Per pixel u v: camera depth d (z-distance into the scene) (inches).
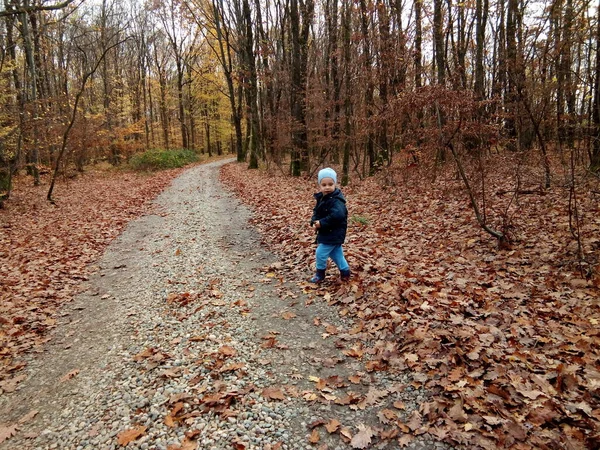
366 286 190.1
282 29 799.7
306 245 267.9
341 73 597.6
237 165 984.3
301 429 106.8
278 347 149.7
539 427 96.9
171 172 940.6
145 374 137.7
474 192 251.6
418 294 173.9
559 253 202.4
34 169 673.6
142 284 230.5
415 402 113.5
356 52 592.7
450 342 136.3
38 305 210.4
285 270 233.8
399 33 470.9
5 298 219.3
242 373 133.4
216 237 322.7
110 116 1031.6
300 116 650.8
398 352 137.3
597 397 104.3
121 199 560.7
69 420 118.6
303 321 169.8
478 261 213.0
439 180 405.1
